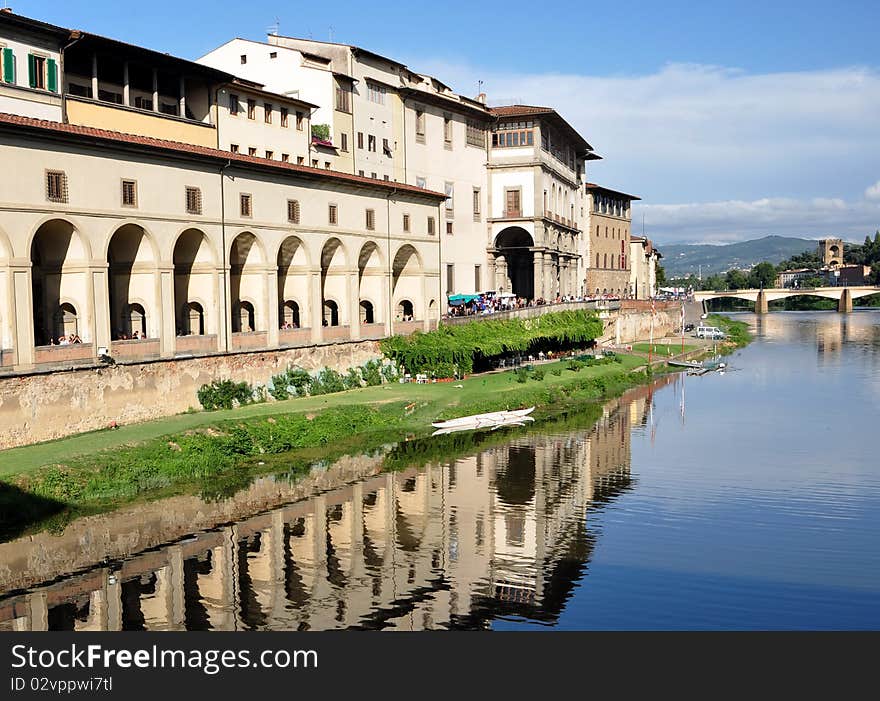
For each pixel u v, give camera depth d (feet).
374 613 107.76
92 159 160.25
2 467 135.85
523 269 368.07
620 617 107.65
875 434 213.87
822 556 127.75
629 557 127.54
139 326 178.09
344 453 183.62
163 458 154.20
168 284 176.45
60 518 132.16
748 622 106.01
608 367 320.91
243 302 205.26
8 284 145.79
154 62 187.01
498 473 174.29
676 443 204.03
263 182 201.36
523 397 246.47
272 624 104.12
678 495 159.53
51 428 152.76
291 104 237.25
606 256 486.79
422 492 159.63
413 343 249.34
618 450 196.34
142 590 111.75
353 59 266.77
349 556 125.80
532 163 336.90
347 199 229.86
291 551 127.13
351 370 230.07
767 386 296.51
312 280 217.56
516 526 141.08
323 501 151.43
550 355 326.03
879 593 114.32
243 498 149.89
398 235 251.19
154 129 188.55
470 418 217.56
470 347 262.67
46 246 162.40
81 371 157.48
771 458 188.65
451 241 316.60
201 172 184.55
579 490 162.50
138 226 169.99
